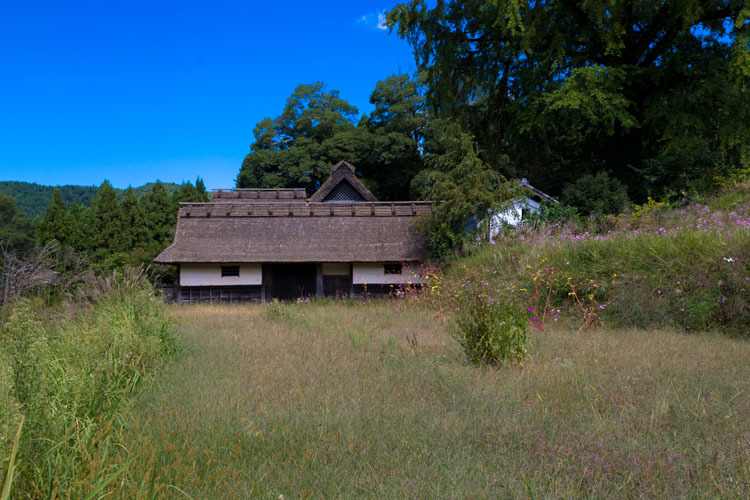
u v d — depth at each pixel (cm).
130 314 650
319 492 264
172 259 2267
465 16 2430
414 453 314
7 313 457
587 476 277
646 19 2217
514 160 2847
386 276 2361
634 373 505
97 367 399
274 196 3281
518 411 393
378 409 405
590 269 1055
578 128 2252
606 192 1961
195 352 677
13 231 4050
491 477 283
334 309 1352
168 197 3797
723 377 491
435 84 2583
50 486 242
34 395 267
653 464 286
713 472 277
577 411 389
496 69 2450
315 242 2406
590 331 858
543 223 1602
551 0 2233
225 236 2408
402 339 782
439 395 449
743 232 998
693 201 1698
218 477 278
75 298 745
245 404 420
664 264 981
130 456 274
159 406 408
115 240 3497
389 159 4328
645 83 2236
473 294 656
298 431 355
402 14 2408
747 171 1842
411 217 2509
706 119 2125
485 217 1855
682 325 882
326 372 538
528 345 660
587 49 2353
